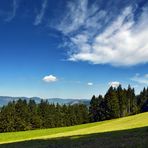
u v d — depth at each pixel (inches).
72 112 6525.6
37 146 1424.7
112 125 2970.0
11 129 5625.0
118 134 1685.5
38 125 5974.4
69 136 2132.1
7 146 1680.6
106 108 6122.1
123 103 6496.1
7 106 5723.4
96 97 6363.2
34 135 3437.5
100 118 6186.0
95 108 6289.4
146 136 1242.6
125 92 6865.2
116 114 6063.0
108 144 1075.3
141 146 836.6
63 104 6791.3
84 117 6569.9
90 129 2920.8
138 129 1939.0
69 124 6456.7
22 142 1941.4
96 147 1011.3
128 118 3435.0
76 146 1158.3
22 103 5900.6
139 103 6865.2
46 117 6156.5
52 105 6368.1
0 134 3649.1
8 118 5625.0
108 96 6136.8
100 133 2080.5
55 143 1492.4
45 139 2018.9
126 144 948.0
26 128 5782.5
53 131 3966.5
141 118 3122.5
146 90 6811.0
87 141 1382.9
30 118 5895.7
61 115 6412.4
